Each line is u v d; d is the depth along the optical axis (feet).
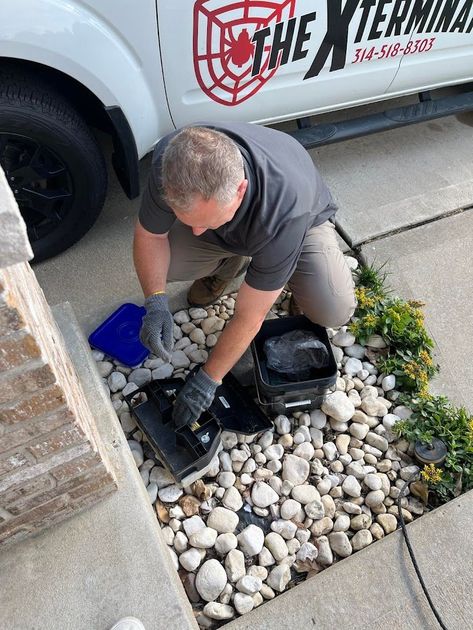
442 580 5.03
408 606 4.88
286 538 5.29
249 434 5.62
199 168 3.75
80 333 5.63
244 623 4.69
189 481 5.35
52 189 6.43
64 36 5.17
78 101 6.26
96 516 4.58
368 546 5.20
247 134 4.80
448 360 6.73
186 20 5.57
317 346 5.78
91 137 6.19
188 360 6.38
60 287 6.97
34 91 5.59
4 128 5.60
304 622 4.72
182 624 4.17
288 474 5.64
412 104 9.54
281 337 6.04
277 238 4.45
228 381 5.98
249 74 6.43
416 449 5.82
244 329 4.85
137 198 7.98
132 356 6.25
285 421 5.96
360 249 7.80
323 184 5.88
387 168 8.96
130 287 7.06
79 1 5.09
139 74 5.86
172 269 6.07
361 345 6.72
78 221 6.79
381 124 8.38
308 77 6.98
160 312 5.39
